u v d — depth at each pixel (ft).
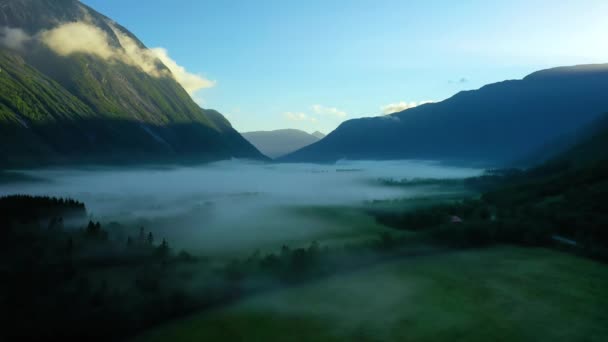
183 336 179.42
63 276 214.69
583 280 234.38
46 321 172.24
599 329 179.93
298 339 175.94
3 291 191.83
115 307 187.21
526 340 172.76
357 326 188.85
